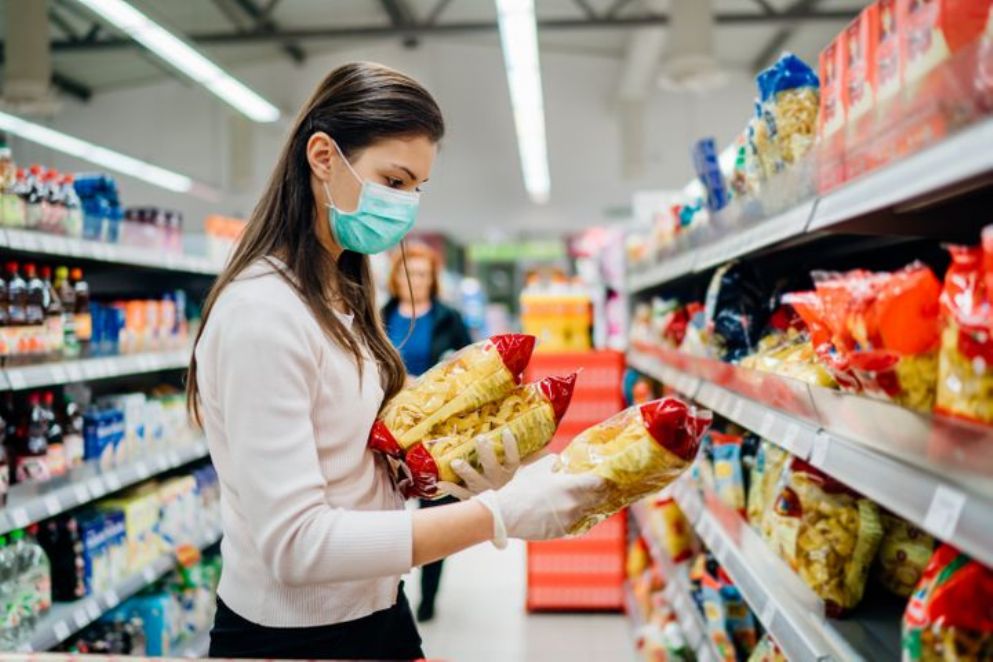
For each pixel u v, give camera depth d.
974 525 0.77
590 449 1.22
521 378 1.39
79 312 2.72
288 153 1.31
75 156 12.10
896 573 1.47
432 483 1.30
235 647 1.27
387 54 12.31
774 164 1.71
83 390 2.97
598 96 12.95
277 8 10.36
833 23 9.22
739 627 2.11
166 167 10.86
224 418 1.16
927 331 1.02
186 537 3.36
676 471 1.18
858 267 2.21
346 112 1.25
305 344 1.17
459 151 13.51
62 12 9.02
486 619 4.00
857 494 1.45
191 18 9.80
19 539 2.31
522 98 7.68
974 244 1.39
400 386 1.53
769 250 2.18
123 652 2.83
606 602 4.07
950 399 0.93
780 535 1.56
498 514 1.14
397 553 1.10
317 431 1.23
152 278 3.94
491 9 10.90
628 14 10.13
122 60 11.21
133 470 2.91
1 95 7.29
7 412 2.41
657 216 3.18
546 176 11.78
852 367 1.11
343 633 1.28
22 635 2.25
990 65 0.74
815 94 1.64
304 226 1.29
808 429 1.34
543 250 14.52
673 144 12.80
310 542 1.08
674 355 2.66
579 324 4.18
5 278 2.38
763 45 11.16
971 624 0.90
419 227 14.17
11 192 2.31
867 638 1.32
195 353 1.28
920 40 1.05
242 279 1.22
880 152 1.05
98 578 2.65
